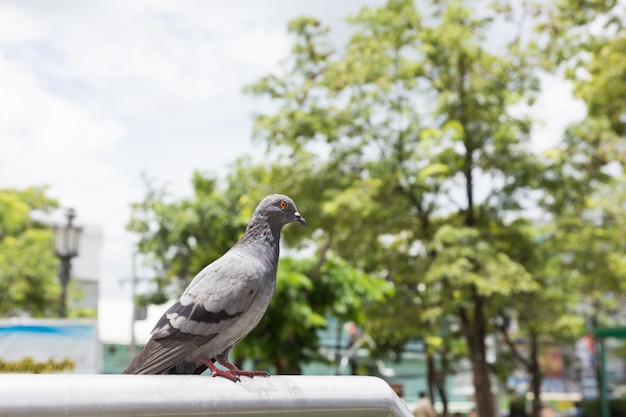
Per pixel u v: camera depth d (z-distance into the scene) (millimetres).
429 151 18094
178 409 1688
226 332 2818
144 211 29516
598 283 19531
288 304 18125
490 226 18781
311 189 18469
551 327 19953
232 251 3002
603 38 16391
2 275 25609
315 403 1871
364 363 35688
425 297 18281
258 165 19391
